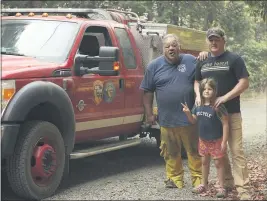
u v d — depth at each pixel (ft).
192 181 16.78
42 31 18.04
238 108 15.06
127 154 23.50
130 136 21.43
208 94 14.71
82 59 16.94
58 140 15.84
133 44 20.54
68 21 18.29
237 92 14.57
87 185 17.19
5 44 17.87
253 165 20.35
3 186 16.81
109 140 20.68
